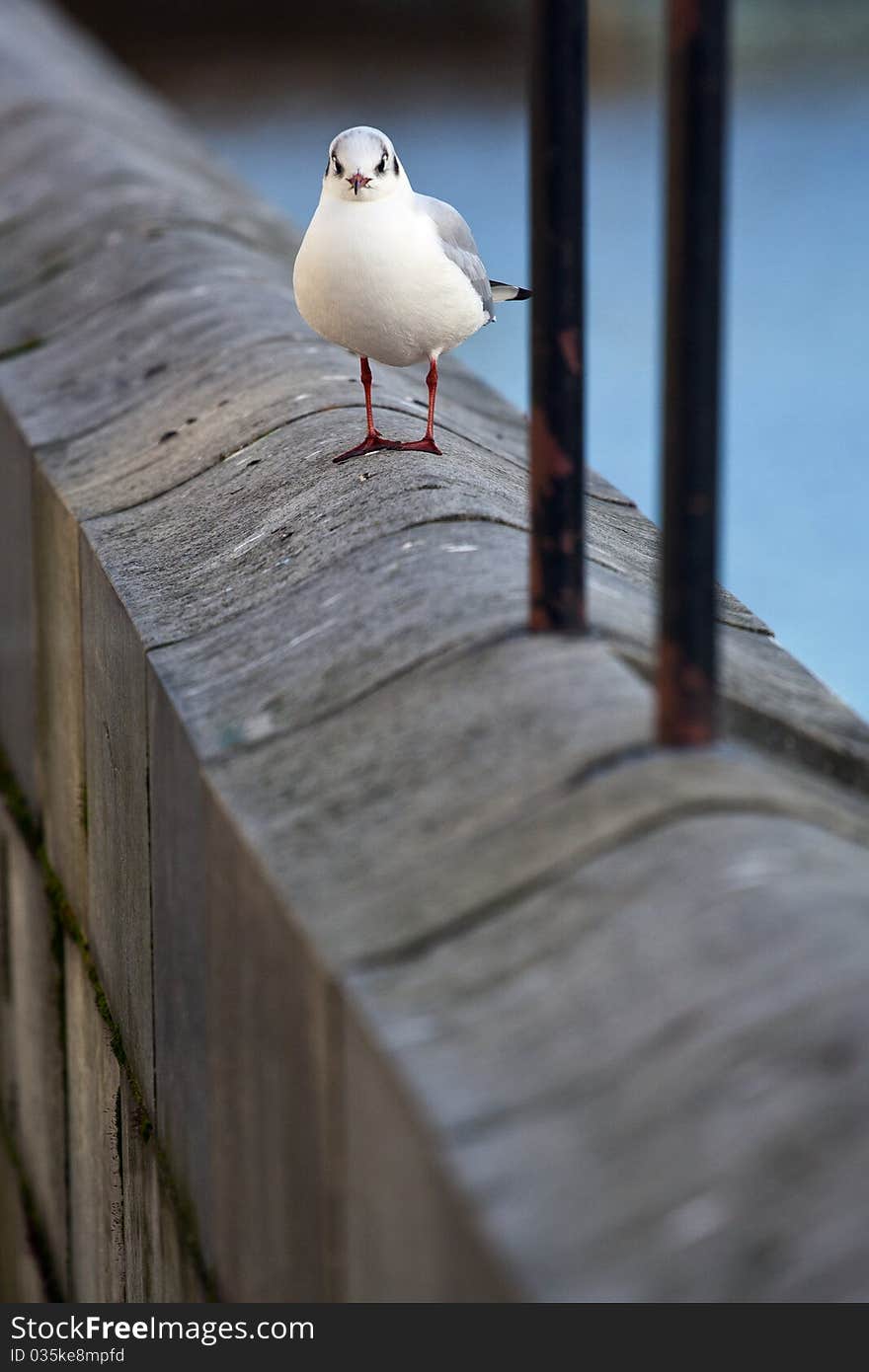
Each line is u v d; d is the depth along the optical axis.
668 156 2.56
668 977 2.22
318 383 5.05
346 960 2.45
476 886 2.53
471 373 6.86
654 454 14.61
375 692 3.19
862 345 16.58
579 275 3.04
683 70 2.49
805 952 2.17
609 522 4.97
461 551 3.63
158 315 6.30
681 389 2.58
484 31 35.44
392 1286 2.28
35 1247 6.02
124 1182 4.37
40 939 5.60
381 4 35.00
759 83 28.38
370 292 3.95
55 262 7.59
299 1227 2.76
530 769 2.74
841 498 13.54
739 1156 1.96
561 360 3.04
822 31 31.56
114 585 4.22
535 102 3.02
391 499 3.97
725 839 2.42
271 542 4.10
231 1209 3.22
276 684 3.40
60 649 5.15
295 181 23.33
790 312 17.52
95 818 4.66
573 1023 2.21
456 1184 2.00
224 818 3.03
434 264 3.95
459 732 2.92
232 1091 3.14
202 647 3.73
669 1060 2.10
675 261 2.56
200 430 5.08
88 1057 4.85
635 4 30.88
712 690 2.68
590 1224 1.93
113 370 6.05
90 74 13.41
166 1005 3.73
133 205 7.84
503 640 3.17
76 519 4.80
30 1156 6.24
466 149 25.19
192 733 3.34
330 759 3.03
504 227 20.86
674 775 2.61
